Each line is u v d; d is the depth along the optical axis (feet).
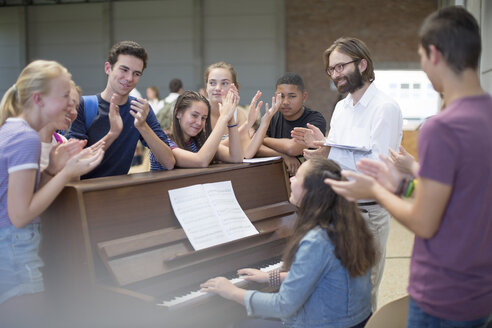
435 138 4.40
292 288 5.63
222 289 6.15
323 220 5.75
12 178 5.44
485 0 14.88
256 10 33.53
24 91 5.70
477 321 4.67
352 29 32.58
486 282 4.63
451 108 4.51
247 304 5.92
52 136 6.85
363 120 8.26
